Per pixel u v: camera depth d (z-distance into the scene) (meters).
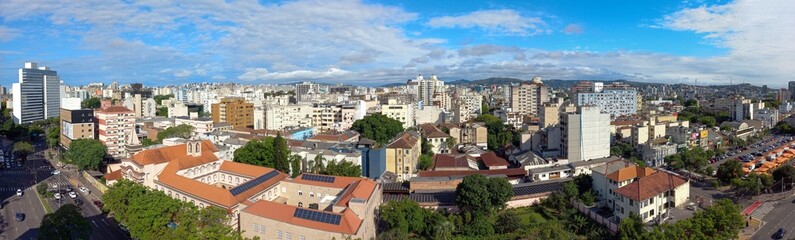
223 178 159.50
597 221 131.25
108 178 176.75
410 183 158.25
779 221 133.75
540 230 115.88
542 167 184.88
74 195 167.38
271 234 107.81
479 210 128.25
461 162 194.00
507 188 134.50
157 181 143.62
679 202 143.62
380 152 180.12
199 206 127.12
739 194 160.12
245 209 112.56
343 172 162.50
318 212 106.06
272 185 139.00
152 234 106.12
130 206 112.56
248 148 179.62
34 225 134.25
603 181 148.12
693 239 106.56
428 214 123.50
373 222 122.69
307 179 140.38
